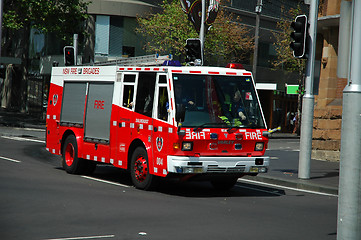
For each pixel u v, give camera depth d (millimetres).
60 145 17828
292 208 12406
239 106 14180
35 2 42000
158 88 14023
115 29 47656
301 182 16609
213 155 13625
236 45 47750
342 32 6223
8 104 63531
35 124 42281
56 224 9438
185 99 13609
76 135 17031
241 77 14430
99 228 9234
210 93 13898
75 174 17031
